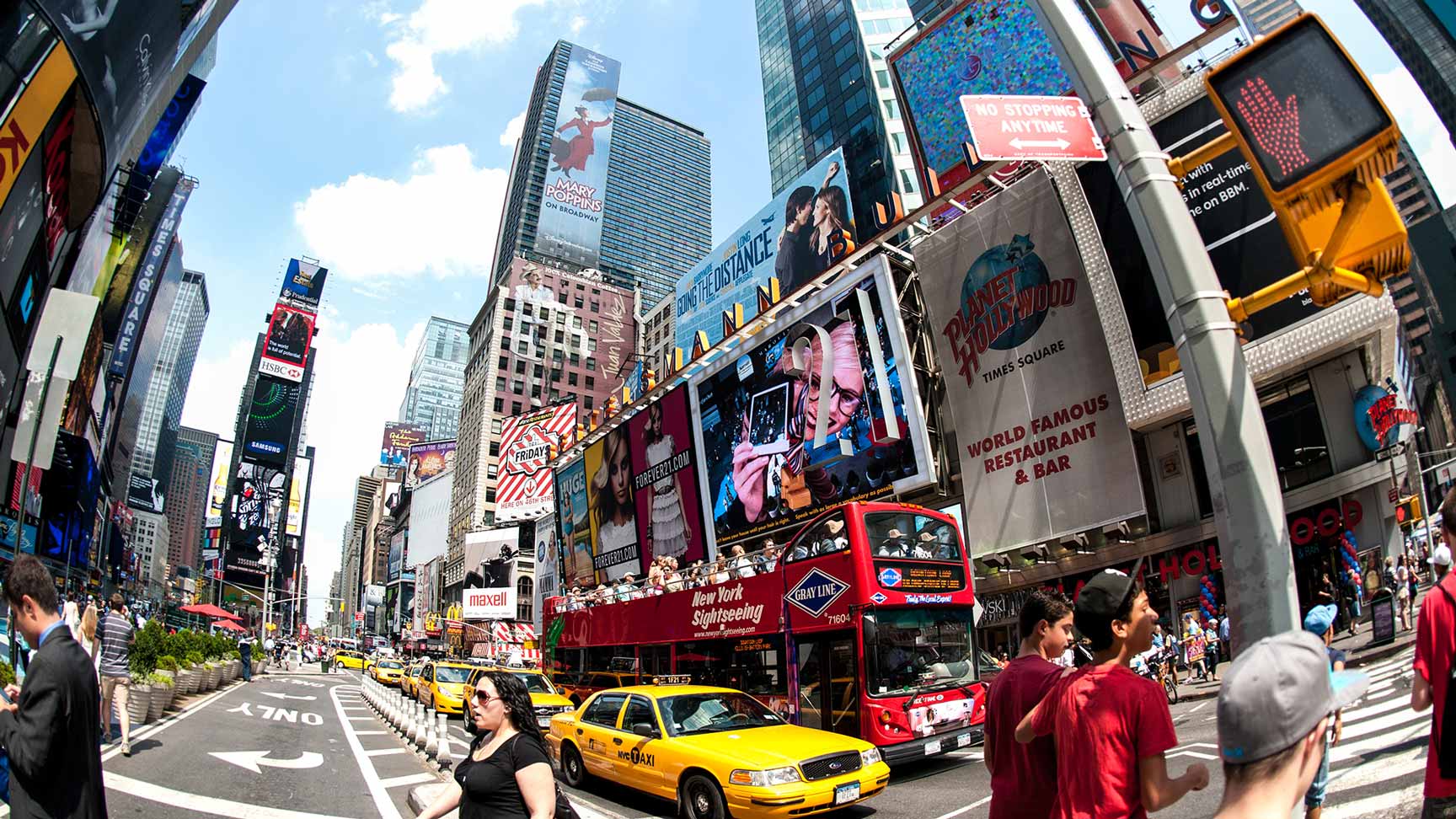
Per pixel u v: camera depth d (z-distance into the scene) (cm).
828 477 2564
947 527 1260
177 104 5116
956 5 3234
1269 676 174
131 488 15600
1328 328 1675
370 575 17450
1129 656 311
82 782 346
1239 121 341
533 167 15825
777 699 1242
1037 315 2162
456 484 10162
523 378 9888
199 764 1014
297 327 12288
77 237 2164
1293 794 172
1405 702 983
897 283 2611
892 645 1118
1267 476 324
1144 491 1983
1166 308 371
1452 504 313
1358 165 310
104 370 4991
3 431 1864
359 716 1956
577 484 4191
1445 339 7781
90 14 1630
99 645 944
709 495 3111
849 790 830
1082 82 414
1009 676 396
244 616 10031
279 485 11456
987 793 952
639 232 17525
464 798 404
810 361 2680
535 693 1777
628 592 1833
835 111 7688
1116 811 266
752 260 5375
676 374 3434
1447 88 11075
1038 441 2122
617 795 1059
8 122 1534
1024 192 2231
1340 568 1702
